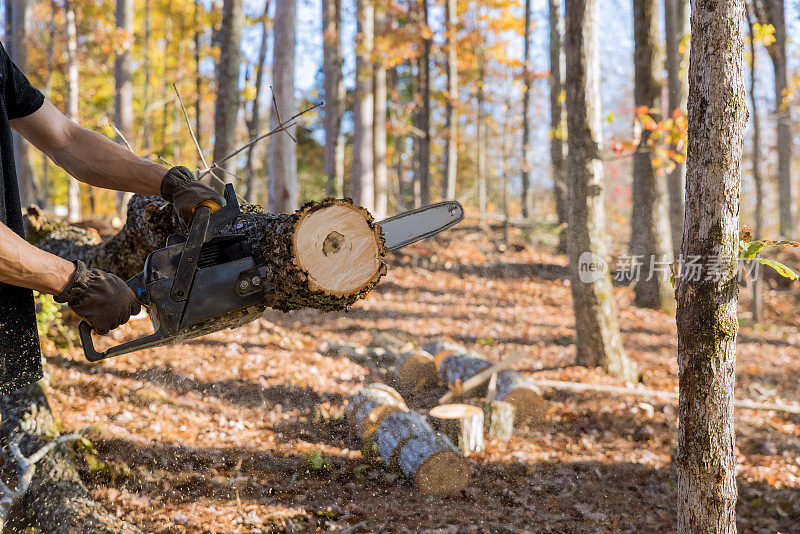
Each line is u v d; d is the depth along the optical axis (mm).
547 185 31719
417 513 3891
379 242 1608
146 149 20016
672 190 10234
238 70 9828
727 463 2496
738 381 7188
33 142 1551
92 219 11086
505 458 4836
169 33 23984
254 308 1584
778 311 11648
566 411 5793
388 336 7879
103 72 21812
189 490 3865
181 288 1468
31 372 1438
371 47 15617
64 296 1249
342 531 3594
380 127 17188
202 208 1491
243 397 5434
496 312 10414
